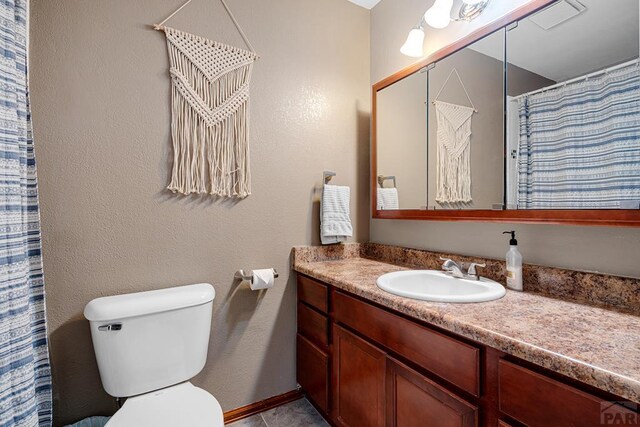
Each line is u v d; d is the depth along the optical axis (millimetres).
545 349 655
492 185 1266
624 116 923
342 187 1825
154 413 1037
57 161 1197
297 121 1756
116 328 1143
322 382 1496
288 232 1735
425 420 946
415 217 1630
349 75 1951
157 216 1388
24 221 980
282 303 1727
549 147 1090
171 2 1402
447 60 1467
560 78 1063
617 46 939
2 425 822
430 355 925
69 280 1224
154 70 1369
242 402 1615
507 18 1210
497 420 762
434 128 1528
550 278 1104
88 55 1244
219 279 1541
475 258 1359
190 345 1280
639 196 890
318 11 1831
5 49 877
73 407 1239
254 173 1623
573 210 1024
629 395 531
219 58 1507
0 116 849
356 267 1621
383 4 1915
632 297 920
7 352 846
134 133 1333
